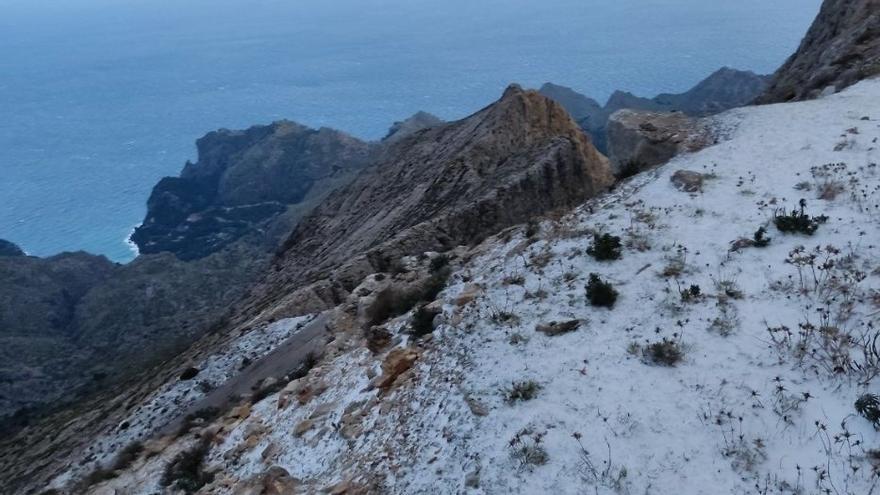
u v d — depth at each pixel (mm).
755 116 22703
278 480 12688
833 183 15430
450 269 19984
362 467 11680
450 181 47062
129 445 25531
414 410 12461
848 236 13227
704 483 8773
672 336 11742
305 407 15734
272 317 34406
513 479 9617
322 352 20391
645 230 15867
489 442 10516
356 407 13945
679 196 17234
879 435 8672
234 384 27156
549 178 42438
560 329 12828
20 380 91875
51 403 68375
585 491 9062
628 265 14555
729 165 18375
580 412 10508
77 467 28375
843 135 18078
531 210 40781
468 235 38656
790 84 37344
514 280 15570
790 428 9250
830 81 28281
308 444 13727
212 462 16188
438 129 65438
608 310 13117
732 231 14734
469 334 14023
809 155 17516
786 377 10133
